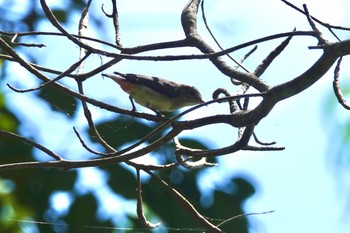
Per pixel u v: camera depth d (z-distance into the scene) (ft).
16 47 45.96
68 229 44.37
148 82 38.63
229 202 45.55
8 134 29.48
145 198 44.50
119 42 31.89
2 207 41.55
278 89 24.75
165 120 28.19
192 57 25.72
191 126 26.68
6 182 45.73
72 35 27.86
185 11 30.63
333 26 26.48
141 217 31.94
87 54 27.89
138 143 27.25
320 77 24.21
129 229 42.80
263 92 25.38
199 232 43.88
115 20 32.40
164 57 25.95
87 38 27.86
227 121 26.48
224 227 44.96
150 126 44.70
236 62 30.07
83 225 44.04
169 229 43.19
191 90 39.34
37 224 44.34
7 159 45.93
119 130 44.55
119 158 27.94
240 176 46.29
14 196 42.50
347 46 23.44
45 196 45.52
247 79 28.17
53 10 48.62
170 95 39.01
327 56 23.76
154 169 31.04
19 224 41.39
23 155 46.34
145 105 39.58
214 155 28.37
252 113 25.77
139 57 26.18
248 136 27.22
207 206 45.39
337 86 24.27
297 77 24.45
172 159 44.37
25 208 42.80
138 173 31.32
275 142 29.19
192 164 31.04
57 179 45.75
